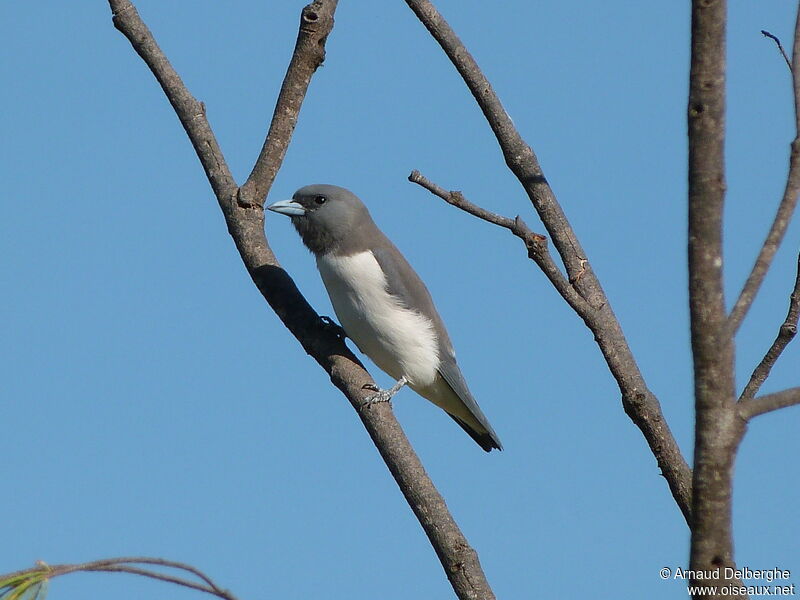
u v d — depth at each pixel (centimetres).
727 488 634
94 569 611
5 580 589
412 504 967
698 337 636
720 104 629
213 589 645
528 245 922
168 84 1289
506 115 1123
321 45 1248
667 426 986
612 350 973
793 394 642
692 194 636
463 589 902
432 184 919
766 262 702
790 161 764
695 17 628
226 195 1262
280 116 1257
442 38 1135
